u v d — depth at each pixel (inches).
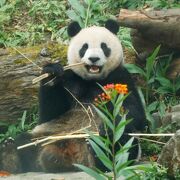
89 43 415.8
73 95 427.8
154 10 453.7
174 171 336.8
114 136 302.5
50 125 422.3
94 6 524.4
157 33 445.7
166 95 463.5
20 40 506.9
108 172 373.7
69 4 548.4
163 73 463.8
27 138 410.0
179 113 422.9
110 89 300.0
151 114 454.3
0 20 527.5
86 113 424.5
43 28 520.1
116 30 431.8
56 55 459.8
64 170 396.8
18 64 450.6
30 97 452.1
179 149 337.7
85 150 392.8
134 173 310.0
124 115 309.1
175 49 462.6
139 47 463.8
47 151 393.7
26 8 549.3
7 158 408.2
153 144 422.3
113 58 419.5
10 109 453.1
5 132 460.4
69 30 432.5
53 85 411.2
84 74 425.1
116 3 545.0
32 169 405.7
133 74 470.3
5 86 448.8
